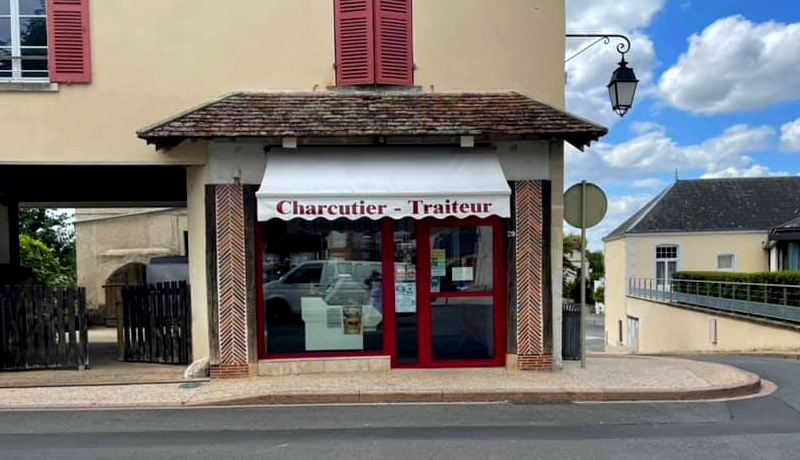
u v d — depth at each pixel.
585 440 6.14
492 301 9.24
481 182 8.50
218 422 6.85
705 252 30.62
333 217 8.24
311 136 8.35
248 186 8.76
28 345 9.33
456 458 5.62
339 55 9.26
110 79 8.93
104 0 8.91
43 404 7.49
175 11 9.09
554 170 9.16
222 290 8.70
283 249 9.09
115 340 14.61
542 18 9.55
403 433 6.41
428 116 8.67
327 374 8.83
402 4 9.31
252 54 9.23
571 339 10.52
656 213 31.80
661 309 26.09
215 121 8.38
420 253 9.17
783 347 15.83
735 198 31.72
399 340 9.18
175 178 11.48
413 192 8.32
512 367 9.03
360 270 9.20
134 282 19.94
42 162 8.80
